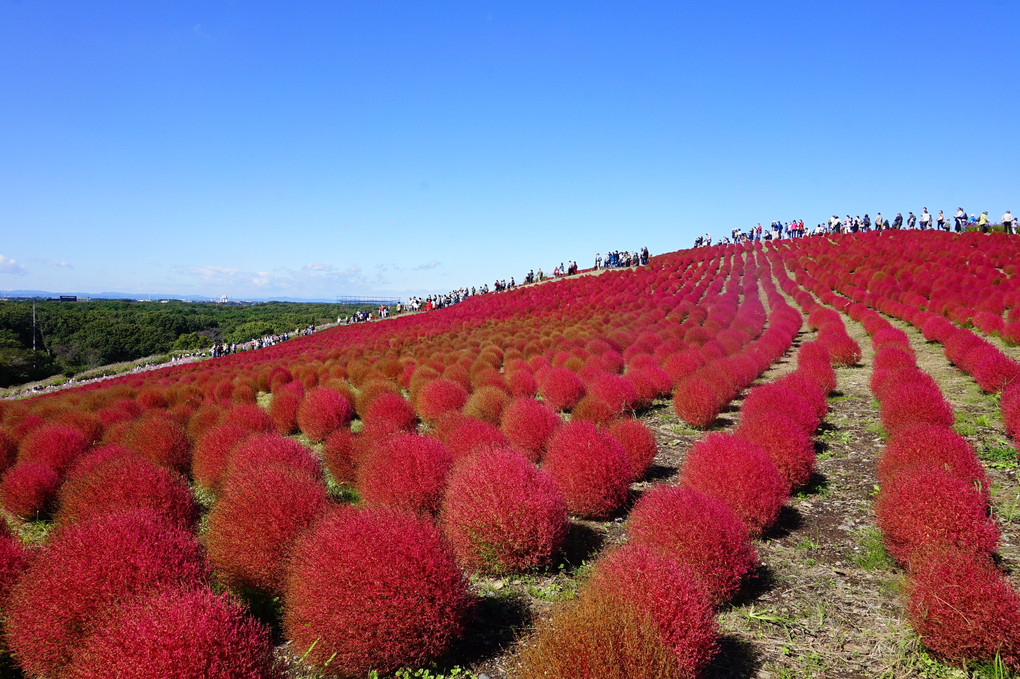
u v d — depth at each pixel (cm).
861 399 1244
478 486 605
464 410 1218
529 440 948
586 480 734
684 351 1625
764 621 505
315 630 444
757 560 568
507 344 2530
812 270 3753
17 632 474
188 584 481
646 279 4488
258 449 823
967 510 546
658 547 534
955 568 449
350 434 973
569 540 683
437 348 2605
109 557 477
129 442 1107
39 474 927
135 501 698
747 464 668
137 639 360
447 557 475
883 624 488
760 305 2870
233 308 14688
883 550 613
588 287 4497
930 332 1734
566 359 1775
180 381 2805
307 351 3597
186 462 1093
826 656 452
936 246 3478
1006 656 413
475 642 492
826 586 557
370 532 459
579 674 350
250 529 559
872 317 2058
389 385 1549
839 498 767
